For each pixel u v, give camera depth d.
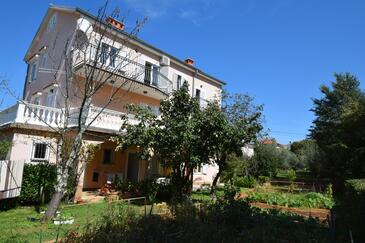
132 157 22.31
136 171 21.94
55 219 10.20
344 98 45.97
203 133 15.52
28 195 13.61
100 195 16.88
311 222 8.88
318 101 49.00
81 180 14.98
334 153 26.41
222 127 15.68
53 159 16.23
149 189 16.55
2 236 8.43
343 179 20.61
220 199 9.71
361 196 9.14
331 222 8.41
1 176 12.29
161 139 14.92
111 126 18.05
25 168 13.70
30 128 15.39
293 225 8.53
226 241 6.76
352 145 22.78
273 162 38.47
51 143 14.80
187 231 6.94
